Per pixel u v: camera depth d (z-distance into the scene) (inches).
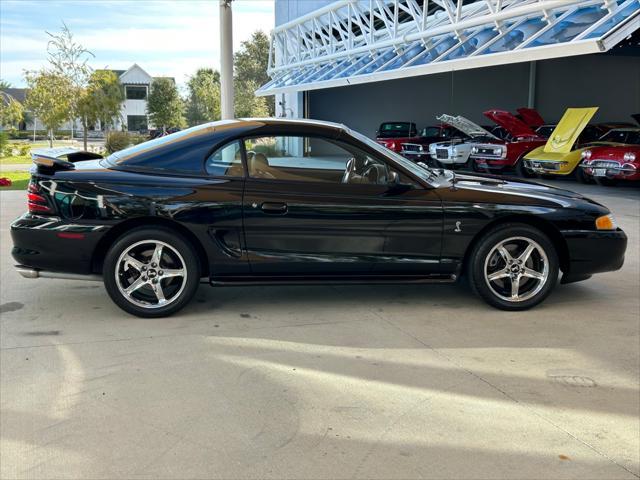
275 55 1111.0
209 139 179.5
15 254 175.8
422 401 128.1
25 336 163.9
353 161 183.2
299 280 181.6
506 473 102.3
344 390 132.8
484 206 181.6
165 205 171.9
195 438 112.6
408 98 1191.6
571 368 145.9
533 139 661.3
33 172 176.6
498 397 130.3
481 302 198.7
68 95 990.4
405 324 176.2
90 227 171.8
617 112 947.3
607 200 459.5
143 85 2630.4
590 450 110.0
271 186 176.9
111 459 105.5
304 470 102.7
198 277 178.7
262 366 145.1
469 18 547.5
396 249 181.9
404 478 100.7
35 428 115.5
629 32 359.3
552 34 421.1
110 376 138.7
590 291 212.8
